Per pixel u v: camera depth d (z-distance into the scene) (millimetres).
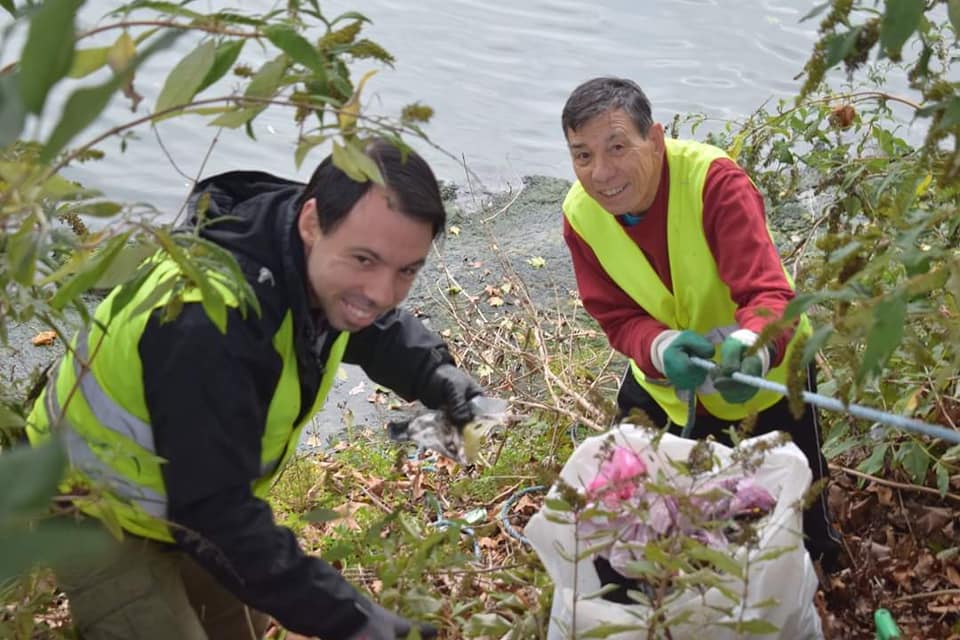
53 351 5457
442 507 4223
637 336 3307
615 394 4914
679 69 8594
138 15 6730
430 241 2277
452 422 2801
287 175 7184
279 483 4414
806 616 2838
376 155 2201
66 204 2504
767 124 4773
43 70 838
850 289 1952
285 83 2059
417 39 9117
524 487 4258
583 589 2787
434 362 2842
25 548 742
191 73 1846
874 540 3719
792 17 9336
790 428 3361
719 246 3133
